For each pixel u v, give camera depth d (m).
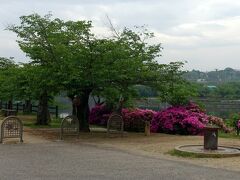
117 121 21.06
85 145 17.31
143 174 10.94
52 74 20.11
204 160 13.59
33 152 14.87
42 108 27.78
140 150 15.97
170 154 14.91
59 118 34.78
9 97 29.75
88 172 11.07
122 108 25.19
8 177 10.23
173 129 22.95
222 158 13.96
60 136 19.80
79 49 19.56
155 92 23.80
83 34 20.12
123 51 20.03
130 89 22.44
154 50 24.11
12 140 18.30
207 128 15.11
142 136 21.23
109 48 19.64
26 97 26.48
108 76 19.78
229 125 24.05
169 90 23.30
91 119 28.72
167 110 23.75
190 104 24.48
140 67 20.95
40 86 21.20
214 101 29.55
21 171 11.06
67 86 20.98
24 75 22.25
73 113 23.11
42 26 22.94
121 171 11.31
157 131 23.77
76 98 22.69
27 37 25.62
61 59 19.94
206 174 11.09
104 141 18.89
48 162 12.62
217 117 25.16
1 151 15.04
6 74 29.94
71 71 19.50
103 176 10.55
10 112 34.22
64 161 12.86
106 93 21.50
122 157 14.00
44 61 21.20
